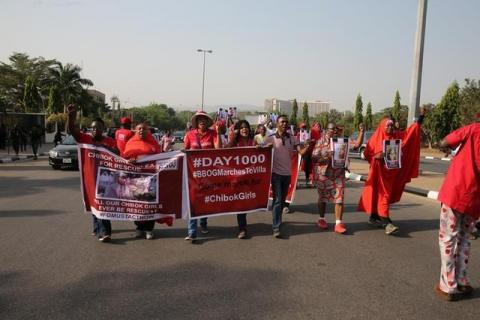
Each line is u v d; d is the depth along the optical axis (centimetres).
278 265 561
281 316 412
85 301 438
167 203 682
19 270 526
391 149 725
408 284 504
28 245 631
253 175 700
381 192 744
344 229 742
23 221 782
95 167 652
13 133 2353
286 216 884
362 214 920
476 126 464
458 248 479
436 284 507
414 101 1498
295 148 734
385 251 637
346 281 509
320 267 557
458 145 476
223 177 688
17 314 406
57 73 6094
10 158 2152
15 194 1084
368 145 768
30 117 3734
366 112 6244
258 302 443
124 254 597
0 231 709
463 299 466
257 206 706
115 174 657
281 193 704
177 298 449
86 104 6331
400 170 742
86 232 711
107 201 653
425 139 4953
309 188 1316
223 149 685
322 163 752
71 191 1141
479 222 788
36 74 6831
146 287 477
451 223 462
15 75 6425
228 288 479
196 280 502
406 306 443
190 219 670
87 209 663
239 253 611
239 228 701
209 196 683
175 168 681
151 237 676
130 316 405
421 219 881
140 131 682
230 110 2138
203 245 650
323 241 687
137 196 668
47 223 769
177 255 597
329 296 463
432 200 1131
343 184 749
